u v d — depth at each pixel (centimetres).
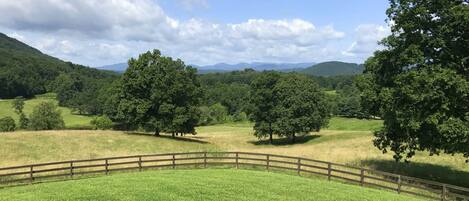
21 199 2002
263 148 6738
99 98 13050
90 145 4941
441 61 2930
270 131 7738
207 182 2548
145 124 6744
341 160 4406
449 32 2772
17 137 4819
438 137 2880
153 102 6569
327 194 2359
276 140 8075
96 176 2991
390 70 3228
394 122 3164
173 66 6744
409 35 3016
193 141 6562
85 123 12419
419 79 2711
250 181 2656
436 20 2912
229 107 15950
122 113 6706
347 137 7119
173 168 3372
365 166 4019
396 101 3023
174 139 6381
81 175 3072
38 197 2048
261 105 7675
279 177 2911
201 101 7206
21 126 11144
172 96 6650
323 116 7938
